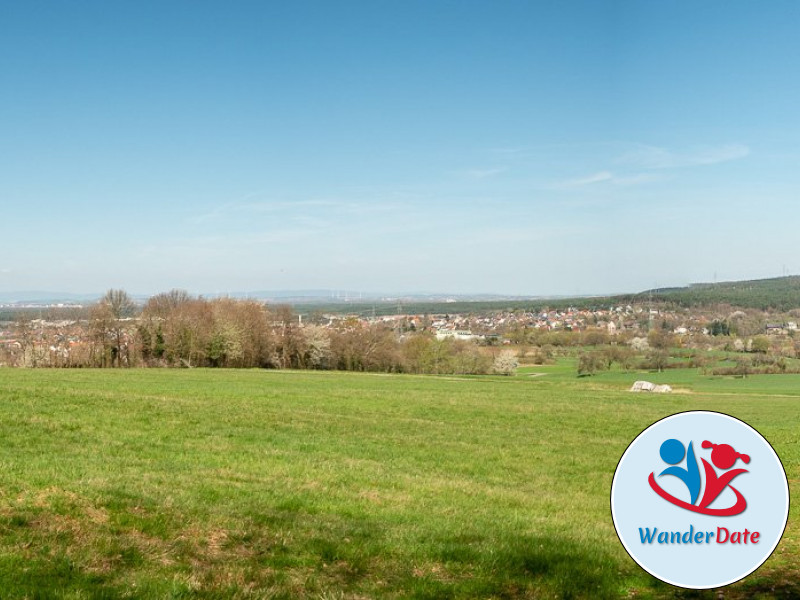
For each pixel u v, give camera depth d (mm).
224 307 107312
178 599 8375
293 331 107250
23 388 33969
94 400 30156
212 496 13578
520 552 11078
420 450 23812
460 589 9461
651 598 9523
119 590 8414
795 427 35156
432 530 12398
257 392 44094
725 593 9719
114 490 12594
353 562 10289
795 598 9469
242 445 21859
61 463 15578
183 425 25125
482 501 16000
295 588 9172
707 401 53875
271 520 12109
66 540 9828
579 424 34094
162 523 11078
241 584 9102
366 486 16531
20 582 8242
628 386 72188
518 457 23781
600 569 10523
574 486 19609
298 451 21516
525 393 54656
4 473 13438
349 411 35312
